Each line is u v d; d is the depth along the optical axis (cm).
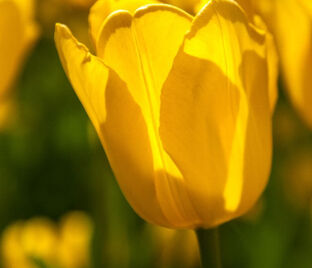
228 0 41
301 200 65
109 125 42
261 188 43
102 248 58
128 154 42
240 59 42
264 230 60
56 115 83
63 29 42
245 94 42
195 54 41
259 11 47
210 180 42
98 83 42
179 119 42
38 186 78
